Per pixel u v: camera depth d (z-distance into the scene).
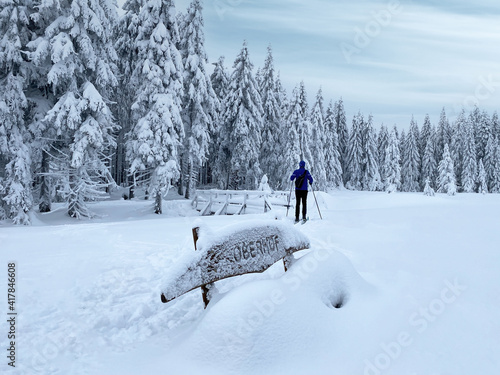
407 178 56.84
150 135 18.45
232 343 2.19
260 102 29.77
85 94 15.89
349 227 7.89
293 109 32.56
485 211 11.73
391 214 10.77
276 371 2.09
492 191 52.47
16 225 14.69
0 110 14.75
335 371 2.11
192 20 25.64
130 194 27.66
